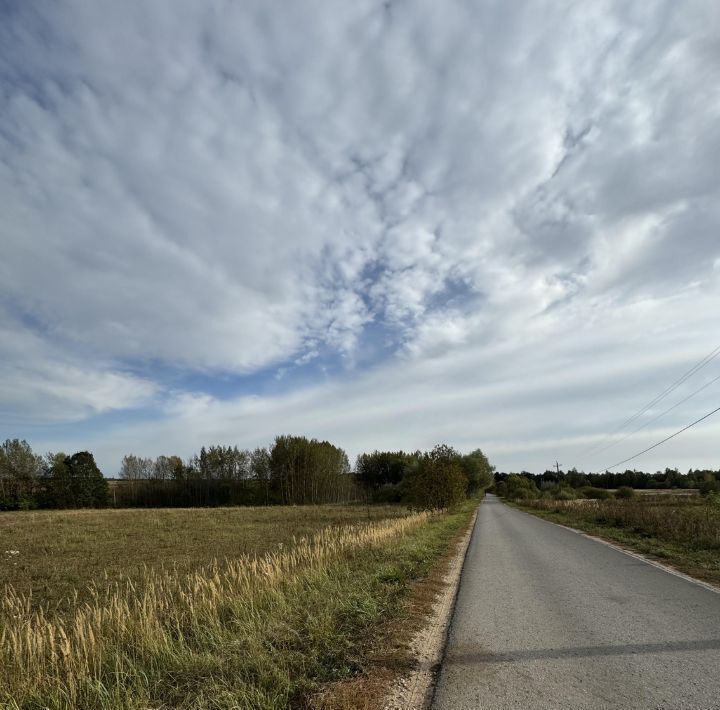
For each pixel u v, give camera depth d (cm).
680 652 551
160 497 8300
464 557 1438
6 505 7125
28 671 545
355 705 430
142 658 593
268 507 5991
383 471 10050
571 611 760
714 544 1456
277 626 639
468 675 496
